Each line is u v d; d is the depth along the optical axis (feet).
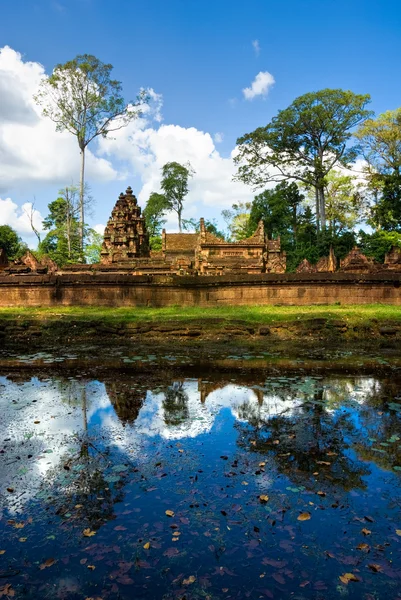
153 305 53.06
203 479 13.76
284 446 16.38
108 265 93.20
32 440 17.02
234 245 114.11
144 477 13.91
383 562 9.99
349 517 11.68
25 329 43.34
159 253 143.95
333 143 149.59
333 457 15.38
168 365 30.99
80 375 27.96
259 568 9.84
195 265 108.99
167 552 10.34
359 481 13.64
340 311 45.91
